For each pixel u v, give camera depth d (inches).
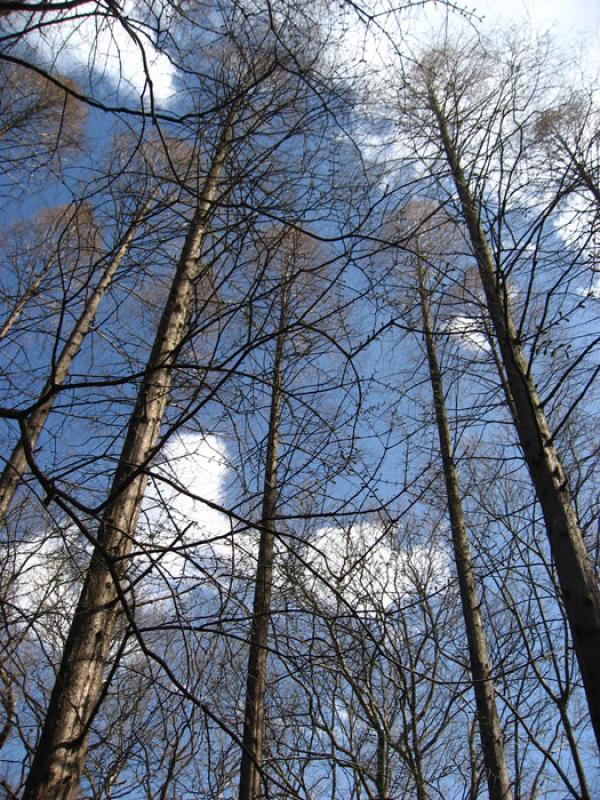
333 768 182.9
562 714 189.6
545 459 179.3
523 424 188.5
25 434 77.3
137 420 144.9
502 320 203.5
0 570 144.8
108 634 122.0
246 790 178.9
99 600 122.8
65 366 192.5
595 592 156.0
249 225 114.6
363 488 117.1
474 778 199.8
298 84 119.9
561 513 169.8
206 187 155.3
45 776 101.3
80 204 112.6
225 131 128.6
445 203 141.2
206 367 88.3
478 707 217.0
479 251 213.0
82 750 108.1
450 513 253.6
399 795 185.9
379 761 187.6
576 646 151.7
